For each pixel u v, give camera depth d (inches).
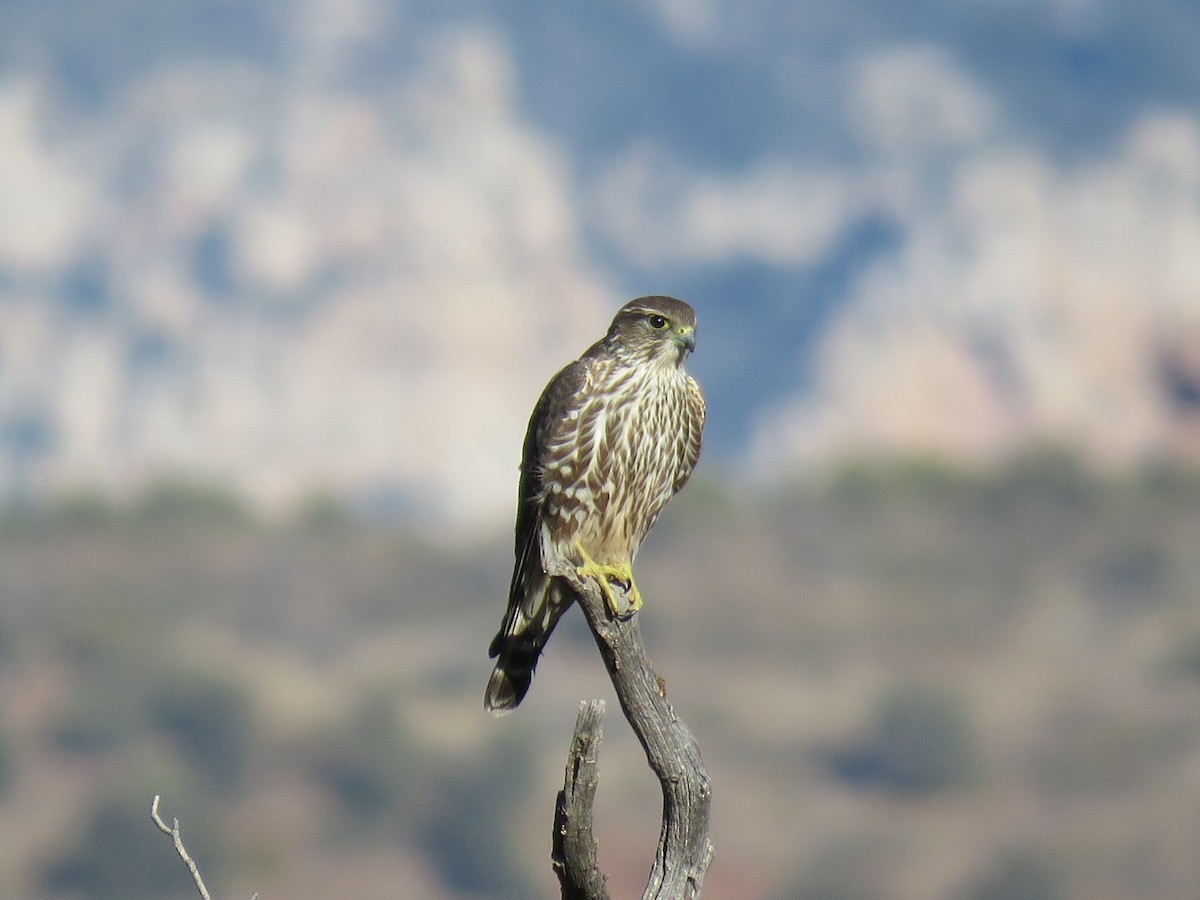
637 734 215.5
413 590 2992.1
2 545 2994.6
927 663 2605.8
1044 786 2191.2
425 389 6870.1
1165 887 1894.7
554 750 2277.3
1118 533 2999.5
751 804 2203.5
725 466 3388.3
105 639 2519.7
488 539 3240.7
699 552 3024.1
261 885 2007.9
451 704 2512.3
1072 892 1932.8
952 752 2249.0
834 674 2598.4
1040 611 2751.0
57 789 2170.3
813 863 2033.7
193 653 2541.8
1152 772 2209.6
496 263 7647.6
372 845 2097.7
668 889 210.5
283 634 2763.3
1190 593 2751.0
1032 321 6230.3
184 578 2930.6
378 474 6535.4
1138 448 5718.5
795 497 3262.8
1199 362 6023.6
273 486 6456.7
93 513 3152.1
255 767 2228.1
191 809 2046.0
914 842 2084.2
